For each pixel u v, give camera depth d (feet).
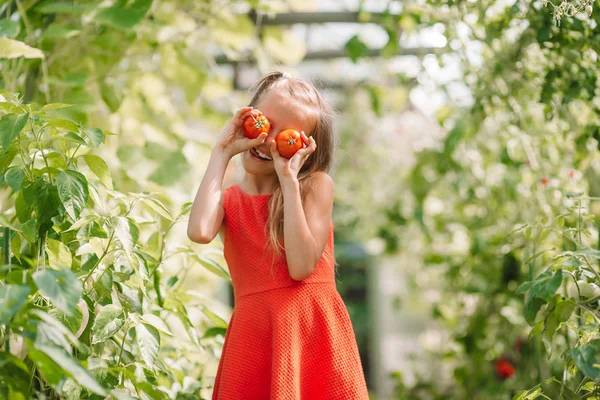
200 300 6.74
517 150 9.07
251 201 5.24
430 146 12.37
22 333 3.78
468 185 11.12
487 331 10.85
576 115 7.43
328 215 5.15
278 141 4.98
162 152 8.85
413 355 13.48
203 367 6.64
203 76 9.83
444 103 10.42
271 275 4.99
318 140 5.38
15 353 4.53
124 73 9.45
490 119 9.71
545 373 7.53
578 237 5.76
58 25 7.81
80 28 8.50
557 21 6.23
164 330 5.15
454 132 9.61
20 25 8.25
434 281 13.52
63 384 4.15
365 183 15.29
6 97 5.17
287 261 4.83
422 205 12.14
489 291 10.34
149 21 9.23
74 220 4.66
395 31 9.57
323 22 11.32
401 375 12.39
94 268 5.01
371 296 18.78
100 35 8.77
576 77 6.75
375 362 18.40
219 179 5.12
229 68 13.56
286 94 5.19
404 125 14.40
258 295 5.00
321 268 5.13
